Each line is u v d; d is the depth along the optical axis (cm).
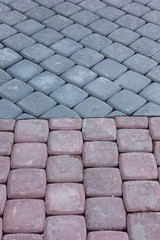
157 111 195
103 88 206
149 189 166
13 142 183
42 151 179
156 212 160
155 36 235
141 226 156
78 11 252
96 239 152
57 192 165
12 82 208
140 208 161
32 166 174
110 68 216
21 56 223
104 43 230
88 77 211
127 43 230
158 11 253
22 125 189
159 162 176
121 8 254
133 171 172
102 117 193
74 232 154
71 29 239
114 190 166
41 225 156
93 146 181
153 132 187
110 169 173
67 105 198
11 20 246
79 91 204
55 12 252
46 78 211
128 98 201
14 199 164
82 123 190
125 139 184
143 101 200
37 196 164
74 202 162
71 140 183
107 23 244
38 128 188
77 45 229
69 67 217
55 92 204
